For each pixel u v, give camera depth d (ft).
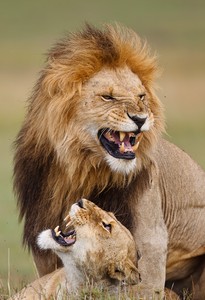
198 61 274.77
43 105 41.55
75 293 39.99
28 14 438.40
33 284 41.55
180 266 46.70
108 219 40.27
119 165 40.37
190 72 249.55
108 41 41.60
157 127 41.98
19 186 43.27
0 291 43.80
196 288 47.19
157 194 42.70
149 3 483.51
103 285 40.27
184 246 46.11
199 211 46.37
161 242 42.42
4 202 84.84
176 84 225.56
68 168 41.16
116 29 42.83
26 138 42.34
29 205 42.93
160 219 42.78
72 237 40.04
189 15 452.35
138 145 41.24
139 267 41.83
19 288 45.88
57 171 41.63
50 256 42.75
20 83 213.46
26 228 43.42
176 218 45.37
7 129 153.28
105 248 40.06
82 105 40.81
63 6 465.06
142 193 41.98
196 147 125.90
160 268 42.29
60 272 41.24
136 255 40.68
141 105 40.45
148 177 42.06
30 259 67.10
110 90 40.65
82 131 40.83
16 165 43.34
